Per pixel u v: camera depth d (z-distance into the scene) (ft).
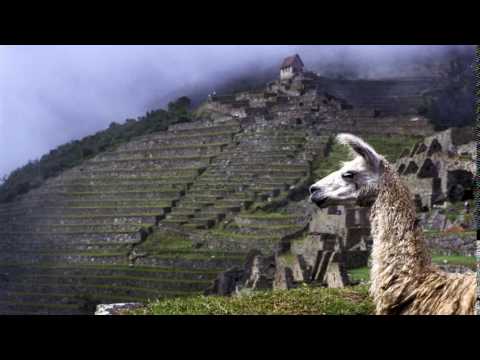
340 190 18.40
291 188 176.96
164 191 200.13
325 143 202.90
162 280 146.92
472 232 77.66
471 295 15.71
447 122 210.18
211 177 203.82
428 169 107.96
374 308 20.43
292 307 20.77
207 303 21.71
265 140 215.31
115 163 239.91
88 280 166.61
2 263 203.62
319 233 112.68
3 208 249.96
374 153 18.20
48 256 191.83
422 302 16.71
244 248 146.72
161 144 242.99
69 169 262.67
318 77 288.30
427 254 17.74
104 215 198.08
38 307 164.76
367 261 90.43
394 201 17.95
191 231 168.45
